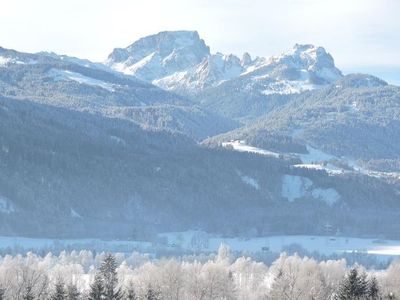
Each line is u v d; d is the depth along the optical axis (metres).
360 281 170.88
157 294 185.75
